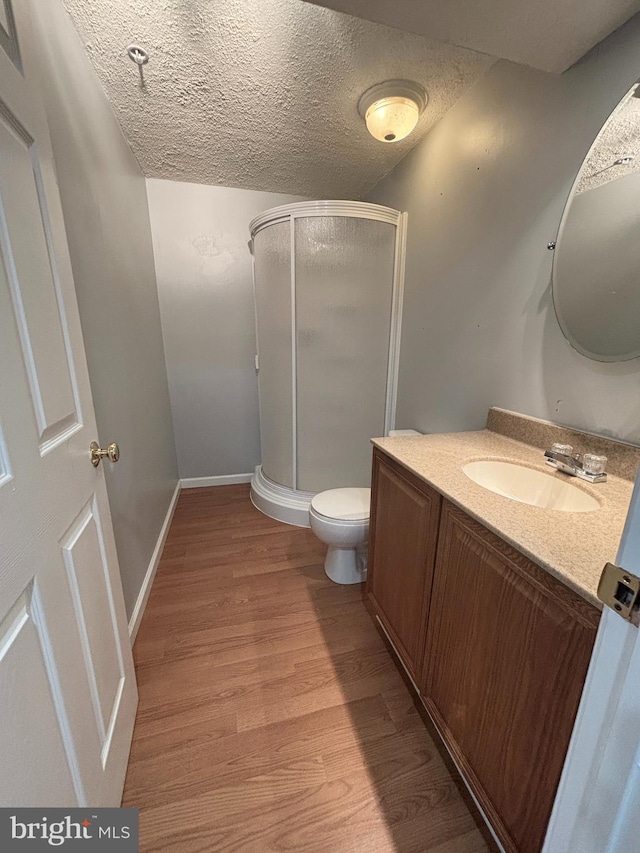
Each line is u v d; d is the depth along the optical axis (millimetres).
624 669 404
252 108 1594
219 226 2506
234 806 921
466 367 1628
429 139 1772
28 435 594
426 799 943
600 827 442
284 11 1128
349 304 2076
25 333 612
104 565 930
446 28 930
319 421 2238
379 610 1396
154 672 1287
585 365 1091
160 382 2365
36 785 544
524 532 724
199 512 2506
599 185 1003
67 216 1062
